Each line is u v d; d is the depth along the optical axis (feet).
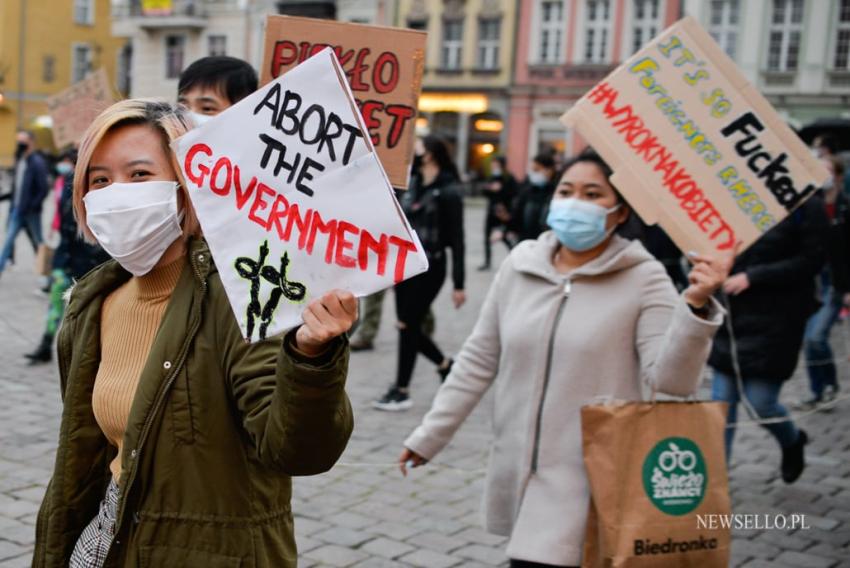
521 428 9.42
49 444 17.58
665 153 9.92
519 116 123.85
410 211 21.58
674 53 9.95
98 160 6.25
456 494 16.14
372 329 28.53
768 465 18.56
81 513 6.63
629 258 9.41
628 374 9.27
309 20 9.54
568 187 9.95
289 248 5.49
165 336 6.00
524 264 9.79
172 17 131.54
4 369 23.21
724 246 9.91
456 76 127.44
